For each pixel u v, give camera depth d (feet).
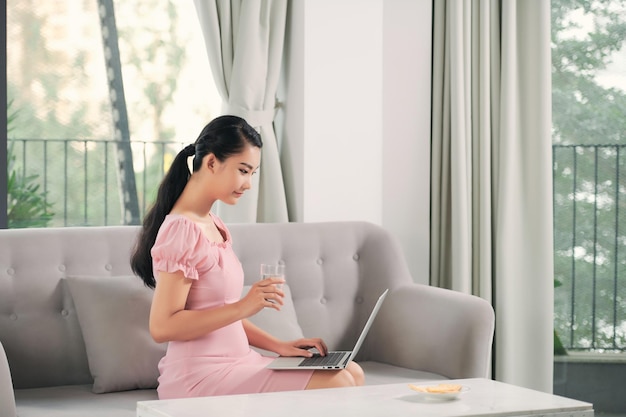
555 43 14.07
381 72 13.51
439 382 8.18
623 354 14.01
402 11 13.83
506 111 13.51
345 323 11.84
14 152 12.83
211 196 9.00
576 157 14.07
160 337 8.48
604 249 14.02
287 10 13.29
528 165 13.60
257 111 12.88
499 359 13.58
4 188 12.41
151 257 9.11
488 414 6.91
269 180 12.95
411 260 13.96
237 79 12.76
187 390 8.67
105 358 9.86
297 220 13.15
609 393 14.08
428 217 14.02
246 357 8.97
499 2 13.74
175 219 8.68
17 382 10.05
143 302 10.21
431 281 14.11
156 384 10.06
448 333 10.67
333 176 13.21
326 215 13.19
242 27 12.74
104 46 13.25
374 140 13.50
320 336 11.64
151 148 13.52
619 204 13.94
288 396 7.57
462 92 13.57
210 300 8.78
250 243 11.54
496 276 13.62
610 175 13.96
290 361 8.83
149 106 13.51
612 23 13.92
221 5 12.80
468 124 13.64
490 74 13.71
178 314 8.48
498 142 13.70
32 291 10.23
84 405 9.26
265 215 13.00
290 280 11.65
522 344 13.65
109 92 13.29
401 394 7.64
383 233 12.25
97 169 13.26
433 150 13.99
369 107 13.43
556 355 14.12
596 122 13.99
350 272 12.01
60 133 13.06
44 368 10.15
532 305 13.62
